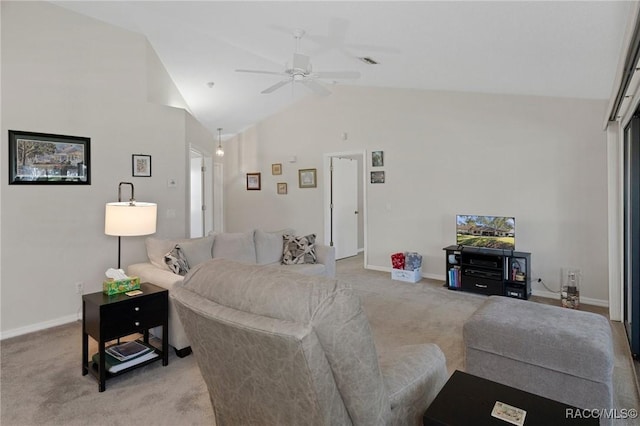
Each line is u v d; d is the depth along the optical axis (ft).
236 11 10.52
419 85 16.19
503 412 4.27
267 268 4.21
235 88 19.42
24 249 11.12
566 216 14.01
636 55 5.85
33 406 7.06
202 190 22.59
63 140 11.87
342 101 20.47
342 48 11.73
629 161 9.33
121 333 8.05
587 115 13.52
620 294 11.46
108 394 7.50
